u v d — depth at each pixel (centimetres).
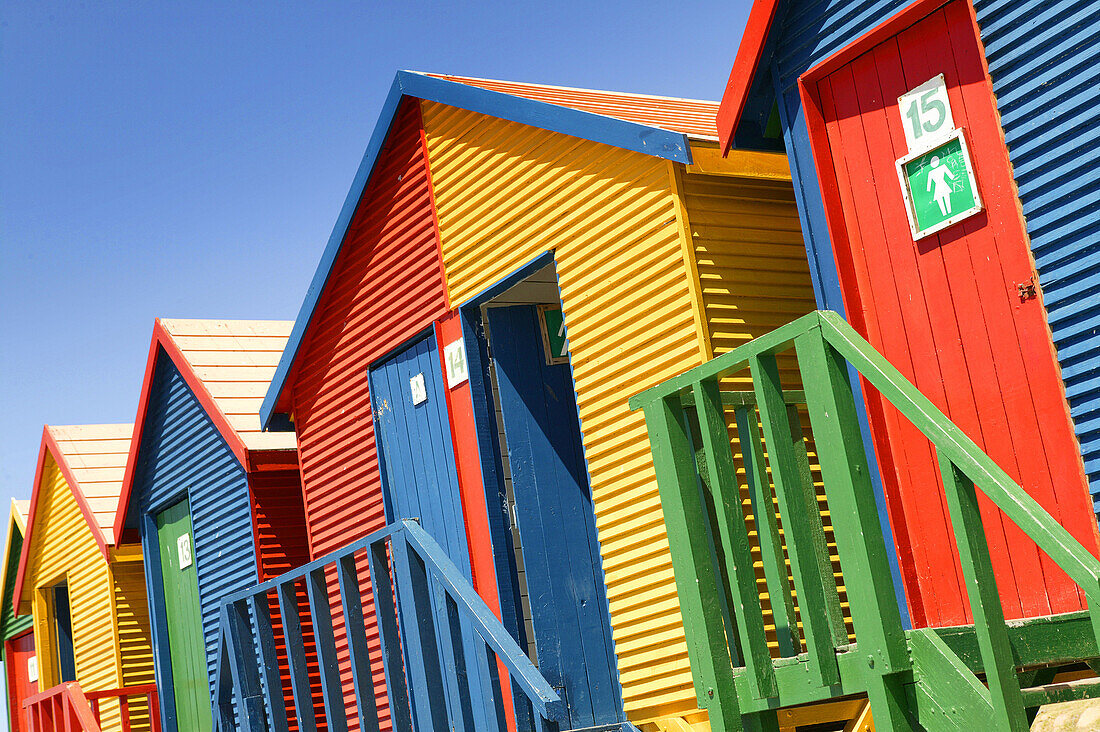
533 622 812
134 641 1332
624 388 716
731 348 676
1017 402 547
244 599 769
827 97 627
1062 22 522
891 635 415
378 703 929
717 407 482
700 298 672
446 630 648
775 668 462
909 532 589
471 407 845
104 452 1438
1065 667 519
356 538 967
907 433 592
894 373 411
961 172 566
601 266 735
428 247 884
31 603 1583
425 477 897
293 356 1023
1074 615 453
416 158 900
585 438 743
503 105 796
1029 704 438
